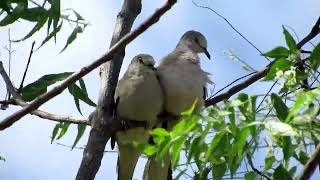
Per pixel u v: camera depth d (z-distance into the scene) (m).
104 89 11.27
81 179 10.48
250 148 7.81
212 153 7.67
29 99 11.27
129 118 13.12
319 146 6.50
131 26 11.30
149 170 12.16
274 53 8.32
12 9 9.88
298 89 8.08
